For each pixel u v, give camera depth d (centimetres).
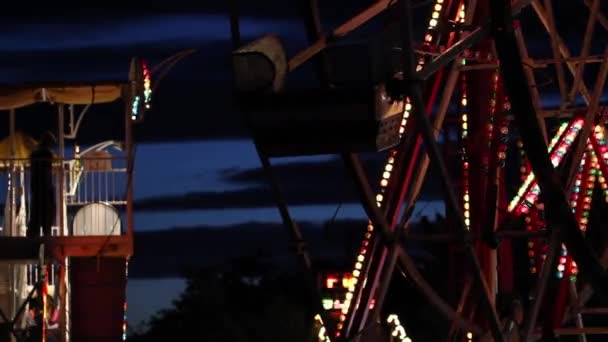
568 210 1298
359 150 1369
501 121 2188
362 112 1345
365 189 1702
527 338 1633
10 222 2780
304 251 1630
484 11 2228
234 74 1362
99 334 2738
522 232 2042
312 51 1579
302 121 1358
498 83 2191
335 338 1666
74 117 3045
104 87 2720
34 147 2827
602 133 2277
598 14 2234
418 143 2112
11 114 2812
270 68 1361
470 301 2323
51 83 2712
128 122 2734
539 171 1308
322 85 1379
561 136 2258
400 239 1961
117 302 2745
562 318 2262
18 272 2822
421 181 2108
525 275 2647
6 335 2564
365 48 1362
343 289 2230
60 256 2680
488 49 2197
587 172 2334
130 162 2734
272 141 1370
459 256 2355
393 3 1673
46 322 2683
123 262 2747
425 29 2123
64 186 2778
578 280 2423
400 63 1364
